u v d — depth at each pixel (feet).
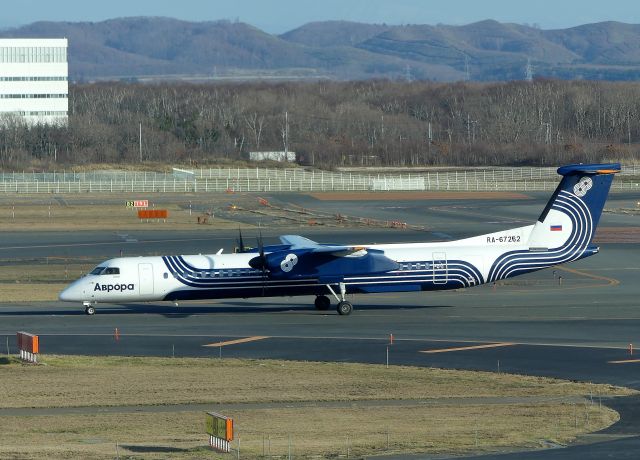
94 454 411.95
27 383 561.84
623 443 433.48
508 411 500.74
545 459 404.36
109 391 543.39
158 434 455.63
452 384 565.12
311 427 467.52
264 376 583.99
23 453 412.16
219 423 419.95
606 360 625.41
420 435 449.06
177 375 584.40
